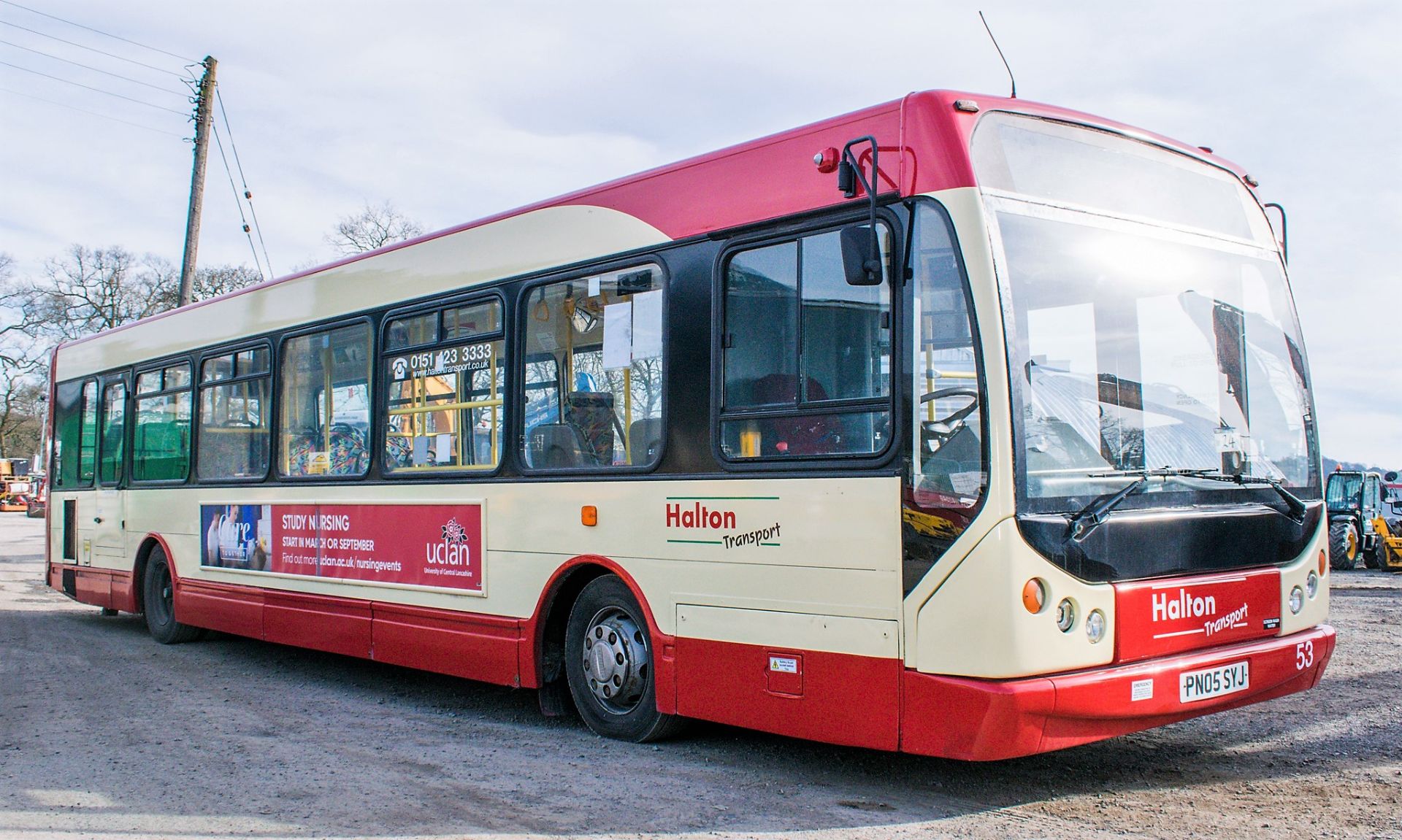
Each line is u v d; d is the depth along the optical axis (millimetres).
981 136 5031
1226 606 5254
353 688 8648
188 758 6328
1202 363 5617
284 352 9477
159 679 9156
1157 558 5035
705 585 5812
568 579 6777
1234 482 5445
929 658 4797
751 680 5547
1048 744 4633
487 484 7238
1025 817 4957
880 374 5086
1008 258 4883
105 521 12266
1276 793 5328
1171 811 5043
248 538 9734
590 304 6672
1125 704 4777
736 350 5770
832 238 5359
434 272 7926
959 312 4832
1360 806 5098
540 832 4883
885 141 5199
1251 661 5270
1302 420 6082
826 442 5293
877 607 5008
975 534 4672
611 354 6484
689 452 5934
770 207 5676
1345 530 19500
